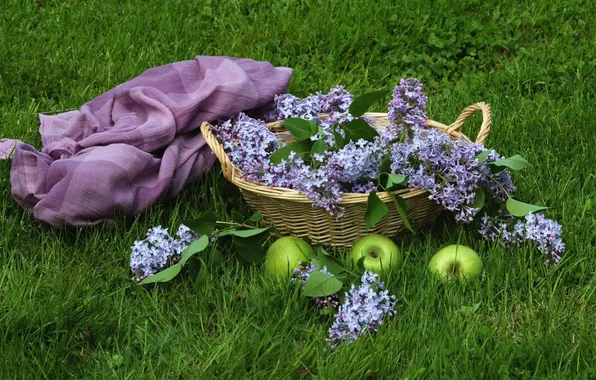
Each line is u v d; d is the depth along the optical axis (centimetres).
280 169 216
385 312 203
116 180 222
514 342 201
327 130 224
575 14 292
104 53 278
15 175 226
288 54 280
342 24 285
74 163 223
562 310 208
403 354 200
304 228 219
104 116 244
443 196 212
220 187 236
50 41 279
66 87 267
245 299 210
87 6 294
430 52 281
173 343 204
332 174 211
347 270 206
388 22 287
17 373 196
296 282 208
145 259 212
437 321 205
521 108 260
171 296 211
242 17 291
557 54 277
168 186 227
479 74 272
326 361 199
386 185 215
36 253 221
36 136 250
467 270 210
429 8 290
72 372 199
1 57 272
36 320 203
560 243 215
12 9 291
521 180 235
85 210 221
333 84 270
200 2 296
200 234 216
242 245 213
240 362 198
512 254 218
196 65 247
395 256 211
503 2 295
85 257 219
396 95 221
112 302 211
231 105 235
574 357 199
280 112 236
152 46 281
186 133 237
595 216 228
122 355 202
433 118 260
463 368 196
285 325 204
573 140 250
